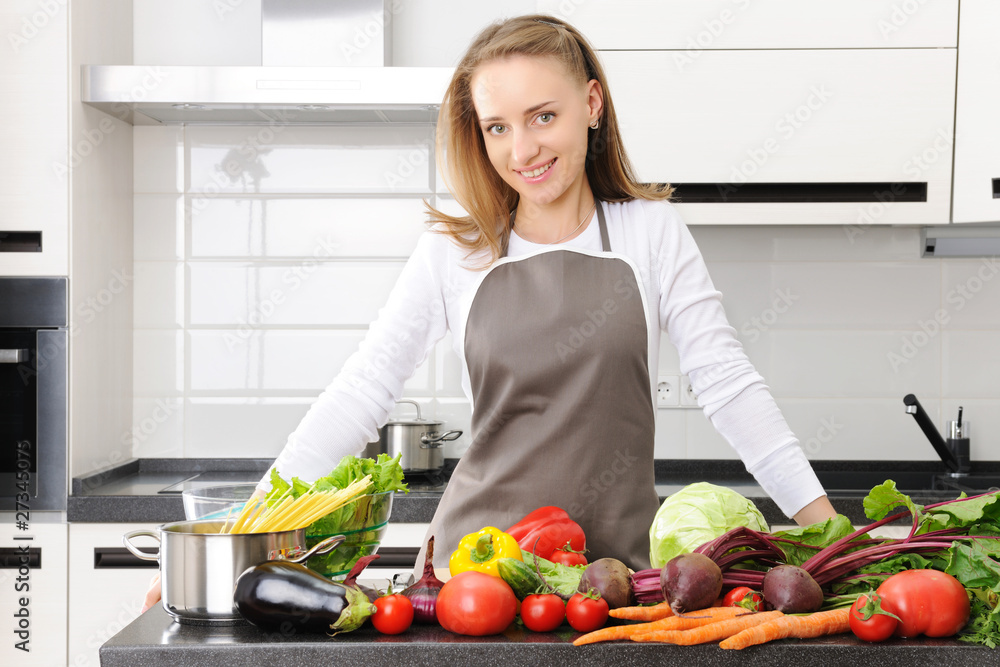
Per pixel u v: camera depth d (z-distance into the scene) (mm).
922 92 2189
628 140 2227
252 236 2555
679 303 1294
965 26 2172
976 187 2176
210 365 2555
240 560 850
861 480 2406
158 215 2551
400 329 1325
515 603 839
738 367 1230
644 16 2211
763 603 854
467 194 1292
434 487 2199
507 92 1141
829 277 2529
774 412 1207
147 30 2564
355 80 2180
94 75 2197
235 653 785
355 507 967
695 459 2539
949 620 797
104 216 2355
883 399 2533
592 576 844
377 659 789
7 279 2135
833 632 814
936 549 882
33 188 2152
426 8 2543
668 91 2219
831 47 2195
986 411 2521
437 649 789
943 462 2482
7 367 2131
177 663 783
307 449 1251
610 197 1346
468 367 1314
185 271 2551
